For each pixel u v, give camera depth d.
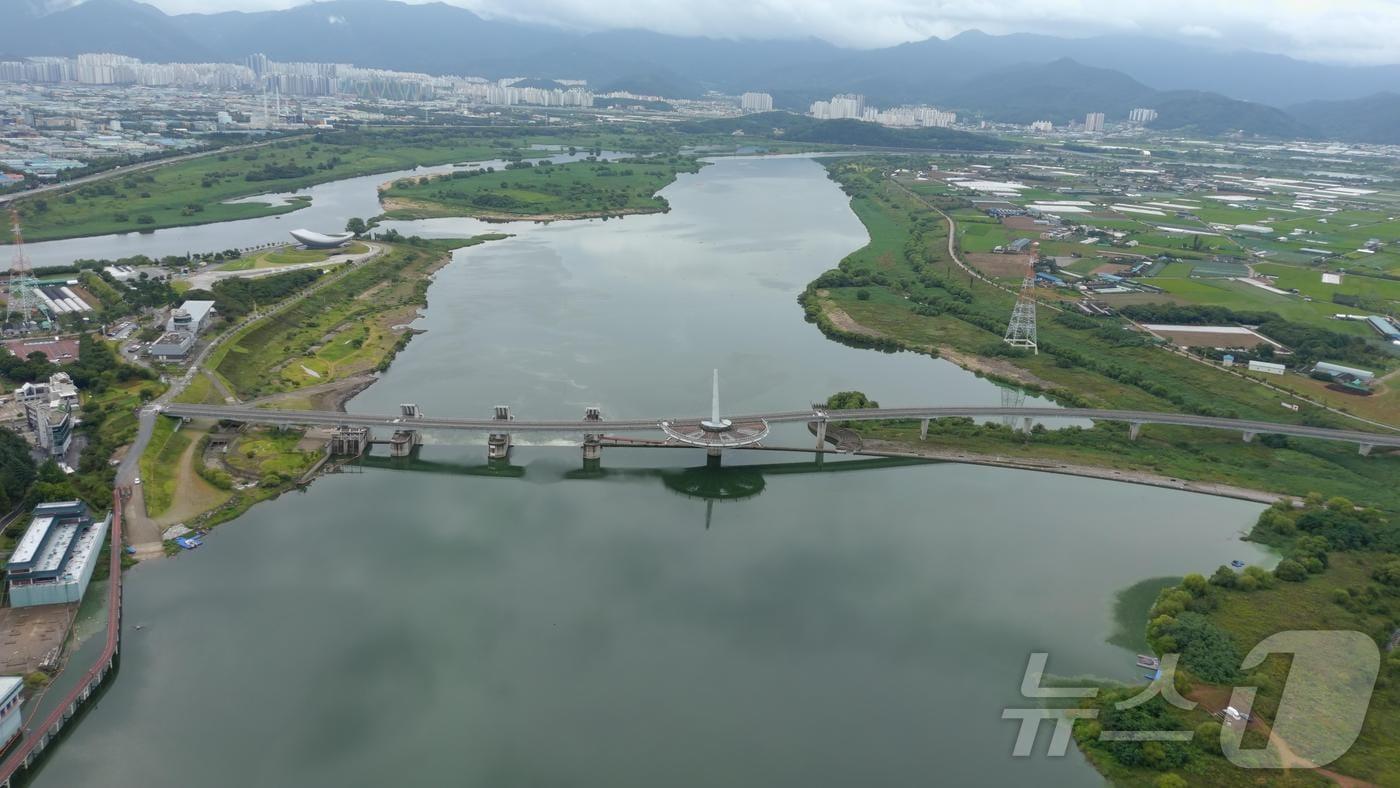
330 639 165.25
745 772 136.62
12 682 138.62
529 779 134.25
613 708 150.00
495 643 165.62
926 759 140.25
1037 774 137.75
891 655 165.38
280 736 142.00
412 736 142.50
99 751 138.50
